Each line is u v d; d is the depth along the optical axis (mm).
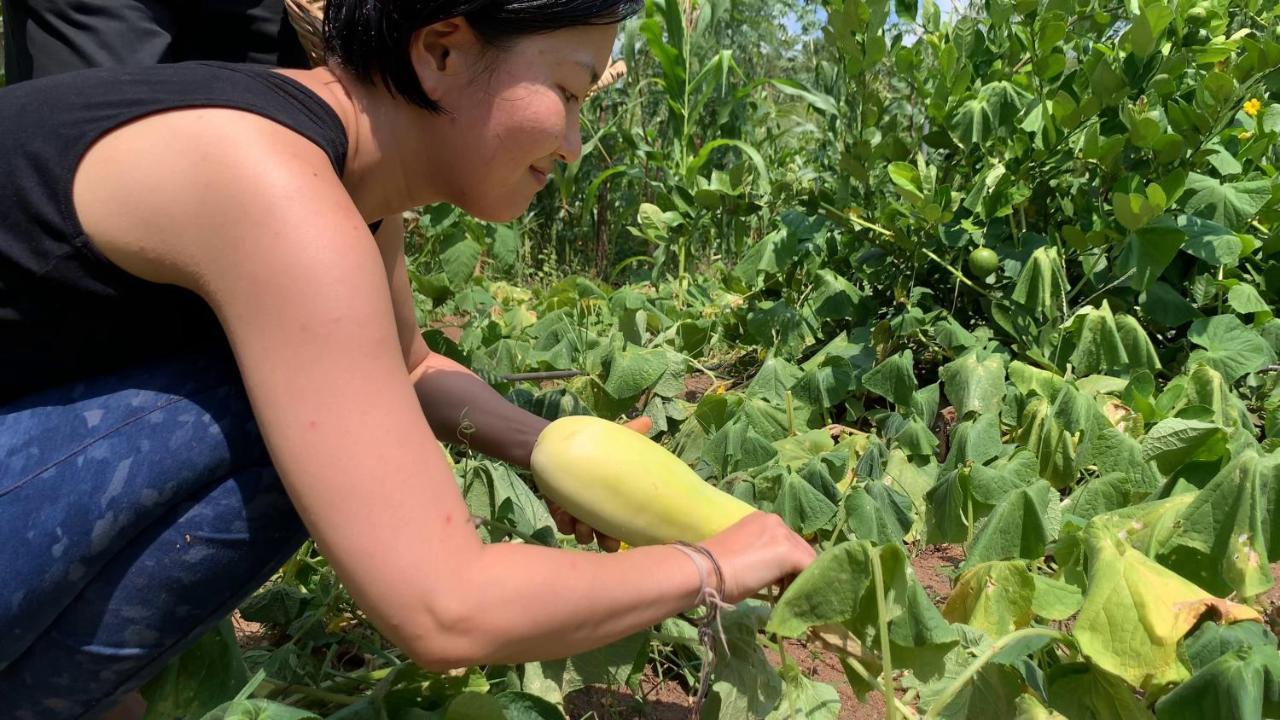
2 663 1120
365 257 1024
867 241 3303
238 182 1000
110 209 1032
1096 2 3164
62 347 1106
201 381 1114
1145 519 1515
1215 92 2750
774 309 3205
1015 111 2979
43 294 1062
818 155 5109
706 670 1159
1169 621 1164
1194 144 2861
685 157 5453
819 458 2029
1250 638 1253
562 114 1142
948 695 1179
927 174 3068
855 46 3049
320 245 998
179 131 1025
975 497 1845
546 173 1216
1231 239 2756
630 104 5656
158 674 1274
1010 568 1336
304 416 995
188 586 1119
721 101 5914
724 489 1980
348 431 995
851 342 3035
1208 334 2750
